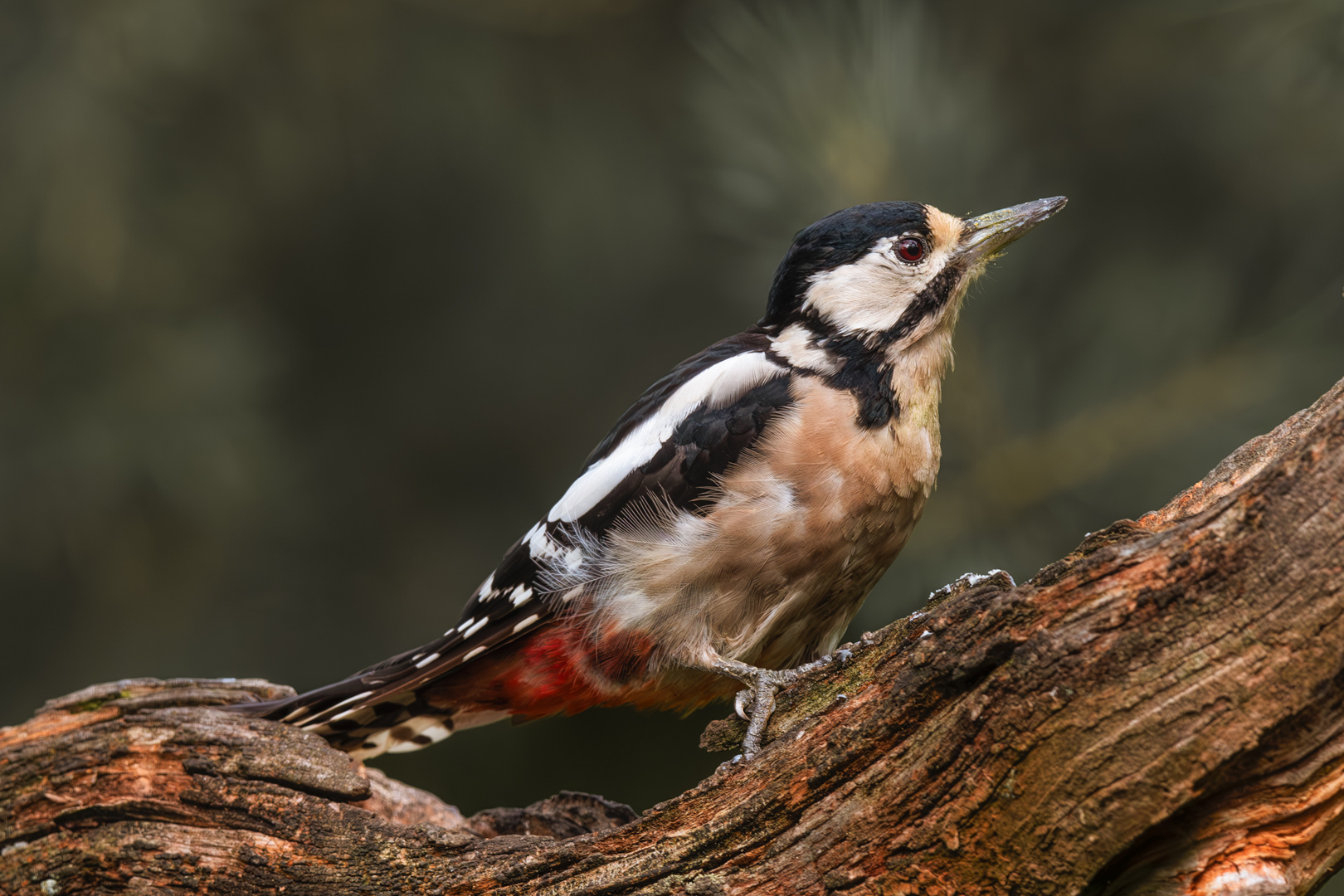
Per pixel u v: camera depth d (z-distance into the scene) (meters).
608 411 12.96
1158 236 9.58
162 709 7.27
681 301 12.99
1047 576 5.04
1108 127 10.05
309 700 7.57
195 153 11.73
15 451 11.02
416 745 8.48
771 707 6.50
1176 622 4.79
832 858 5.43
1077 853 4.91
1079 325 8.97
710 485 7.28
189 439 11.14
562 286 13.04
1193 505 6.00
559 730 12.01
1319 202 8.91
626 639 7.44
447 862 6.32
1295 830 4.82
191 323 11.60
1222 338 8.62
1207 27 9.72
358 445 12.84
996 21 10.38
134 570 11.24
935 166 8.81
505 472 12.98
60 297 11.11
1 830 6.96
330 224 12.71
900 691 5.30
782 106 8.89
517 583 7.74
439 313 13.23
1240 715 4.70
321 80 12.11
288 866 6.59
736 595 7.27
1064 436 8.61
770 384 7.50
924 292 7.79
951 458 8.79
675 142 12.67
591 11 12.91
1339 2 8.84
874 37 8.91
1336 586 4.61
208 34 11.41
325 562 12.05
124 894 6.80
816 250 8.00
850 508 7.22
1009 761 4.98
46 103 11.09
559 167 12.70
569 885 5.94
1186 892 4.87
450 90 12.50
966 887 5.17
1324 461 4.69
